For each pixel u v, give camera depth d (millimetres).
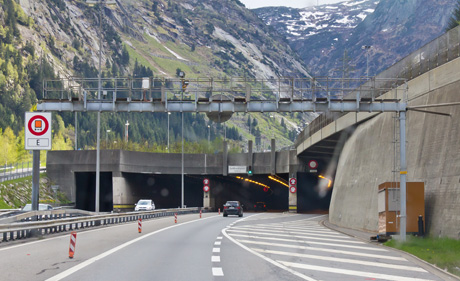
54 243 23828
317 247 23859
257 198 128625
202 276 14070
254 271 15266
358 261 18406
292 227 41719
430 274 15242
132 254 19516
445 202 28578
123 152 82688
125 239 26938
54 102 31219
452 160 29141
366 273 15273
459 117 29672
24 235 26016
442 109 31969
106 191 95000
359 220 41688
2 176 83375
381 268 16531
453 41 32031
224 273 14711
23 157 141875
